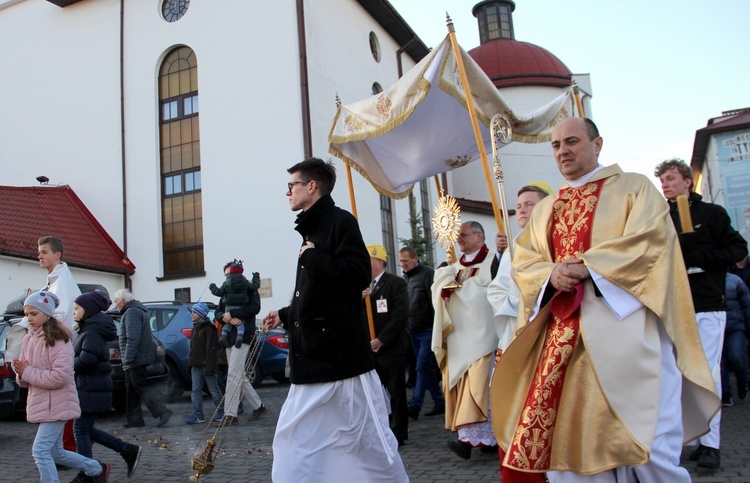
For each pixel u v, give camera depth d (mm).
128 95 18484
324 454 3246
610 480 2818
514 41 31562
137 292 17547
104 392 5480
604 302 2869
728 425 6602
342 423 3293
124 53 18688
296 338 3322
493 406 3281
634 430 2715
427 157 7695
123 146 18281
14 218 15805
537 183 5539
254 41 17047
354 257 3293
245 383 8266
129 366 8328
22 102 20000
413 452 6066
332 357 3256
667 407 2801
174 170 17812
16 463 6512
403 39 23109
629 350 2775
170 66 18250
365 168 7637
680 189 4926
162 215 17781
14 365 4738
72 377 4906
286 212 16141
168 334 10812
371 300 6516
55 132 19344
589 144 3209
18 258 14633
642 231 2834
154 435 7871
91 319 5527
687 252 4727
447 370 5797
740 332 8328
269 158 16484
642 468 2766
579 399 2867
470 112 5746
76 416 4902
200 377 8664
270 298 15992
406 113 6141
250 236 16438
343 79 18594
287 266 15945
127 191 18109
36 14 20172
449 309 5855
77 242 16891
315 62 17094
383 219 20094
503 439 3244
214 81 17375
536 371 3092
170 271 17500
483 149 5707
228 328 8266
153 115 18047
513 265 3340
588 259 2869
